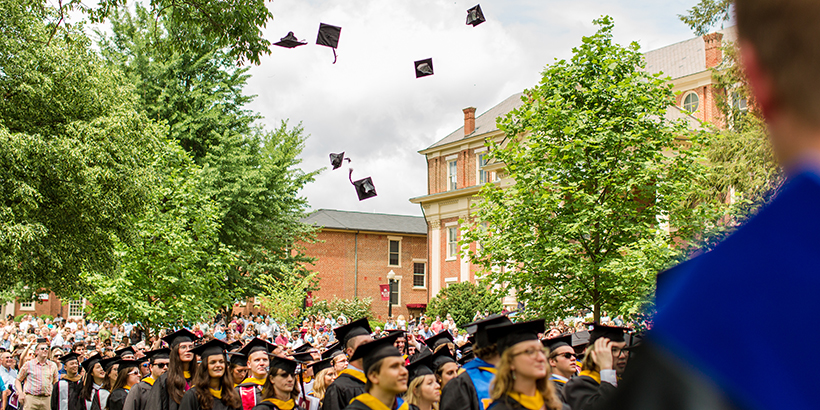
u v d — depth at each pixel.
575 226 13.16
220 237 31.33
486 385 5.77
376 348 5.38
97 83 18.06
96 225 17.47
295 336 24.84
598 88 14.15
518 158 14.88
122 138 17.86
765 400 0.62
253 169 32.19
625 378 0.73
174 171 23.17
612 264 12.76
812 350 0.62
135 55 31.53
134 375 9.45
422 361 7.37
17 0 16.16
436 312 35.81
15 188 15.13
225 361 7.33
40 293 19.61
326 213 56.09
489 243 14.91
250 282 33.50
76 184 16.39
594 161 13.74
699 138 14.48
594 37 14.62
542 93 15.05
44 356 12.62
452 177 45.91
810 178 0.65
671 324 0.70
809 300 0.62
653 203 14.25
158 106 31.16
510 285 14.93
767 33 0.68
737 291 0.66
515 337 4.76
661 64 36.41
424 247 56.12
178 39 14.27
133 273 20.52
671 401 0.67
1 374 12.60
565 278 14.31
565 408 5.66
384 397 5.34
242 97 34.16
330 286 52.41
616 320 17.16
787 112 0.68
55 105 17.12
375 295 53.66
